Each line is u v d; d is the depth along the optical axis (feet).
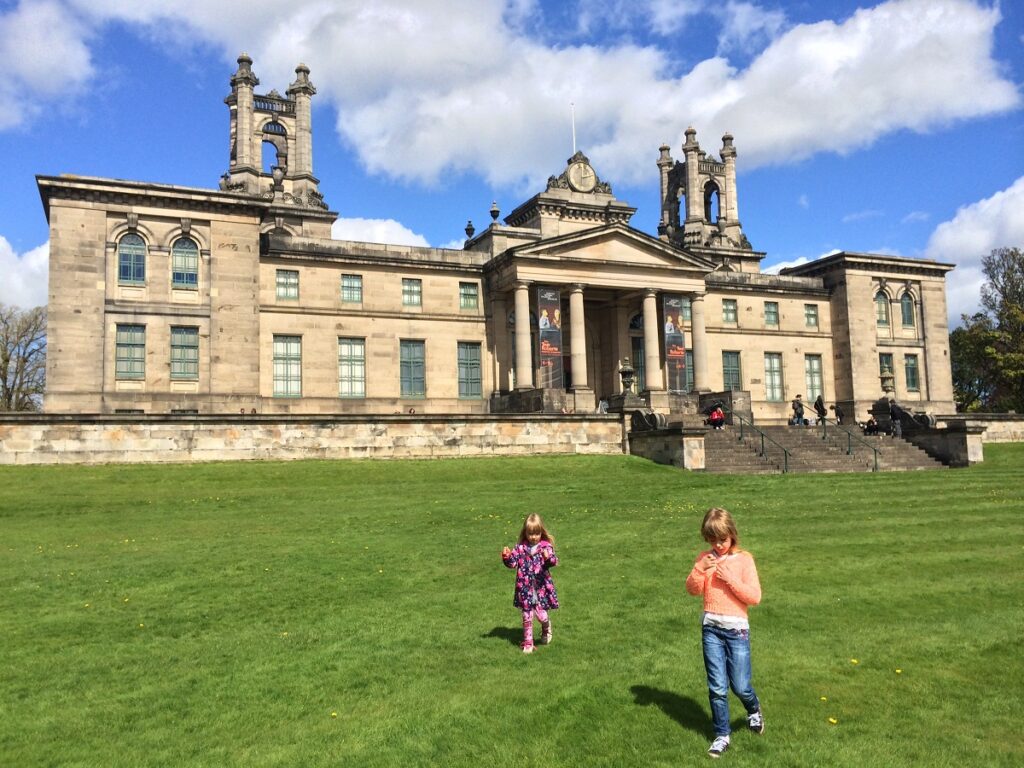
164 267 153.79
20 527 77.61
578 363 176.55
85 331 146.92
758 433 155.63
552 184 200.64
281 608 48.37
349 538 70.44
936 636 41.19
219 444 120.06
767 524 73.72
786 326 221.87
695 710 32.04
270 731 30.76
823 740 29.17
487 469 120.47
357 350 177.99
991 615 44.86
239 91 240.73
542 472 120.37
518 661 38.04
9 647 41.52
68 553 65.31
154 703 33.76
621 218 203.72
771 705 32.60
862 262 223.71
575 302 178.29
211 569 58.59
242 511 86.07
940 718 31.24
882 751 28.27
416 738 29.73
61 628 44.78
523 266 174.91
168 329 152.76
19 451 111.14
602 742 29.30
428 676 36.19
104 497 93.30
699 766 27.25
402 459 126.72
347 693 34.40
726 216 272.72
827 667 36.83
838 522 74.23
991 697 33.35
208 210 157.48
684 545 64.90
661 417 138.92
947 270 233.55
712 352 212.43
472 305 188.34
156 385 150.92
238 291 158.51
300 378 171.94
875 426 166.81
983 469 130.21
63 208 147.54
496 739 29.60
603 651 39.32
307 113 253.03
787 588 50.98
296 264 173.99
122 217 151.53
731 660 29.12
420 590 52.31
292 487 102.83
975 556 59.47
